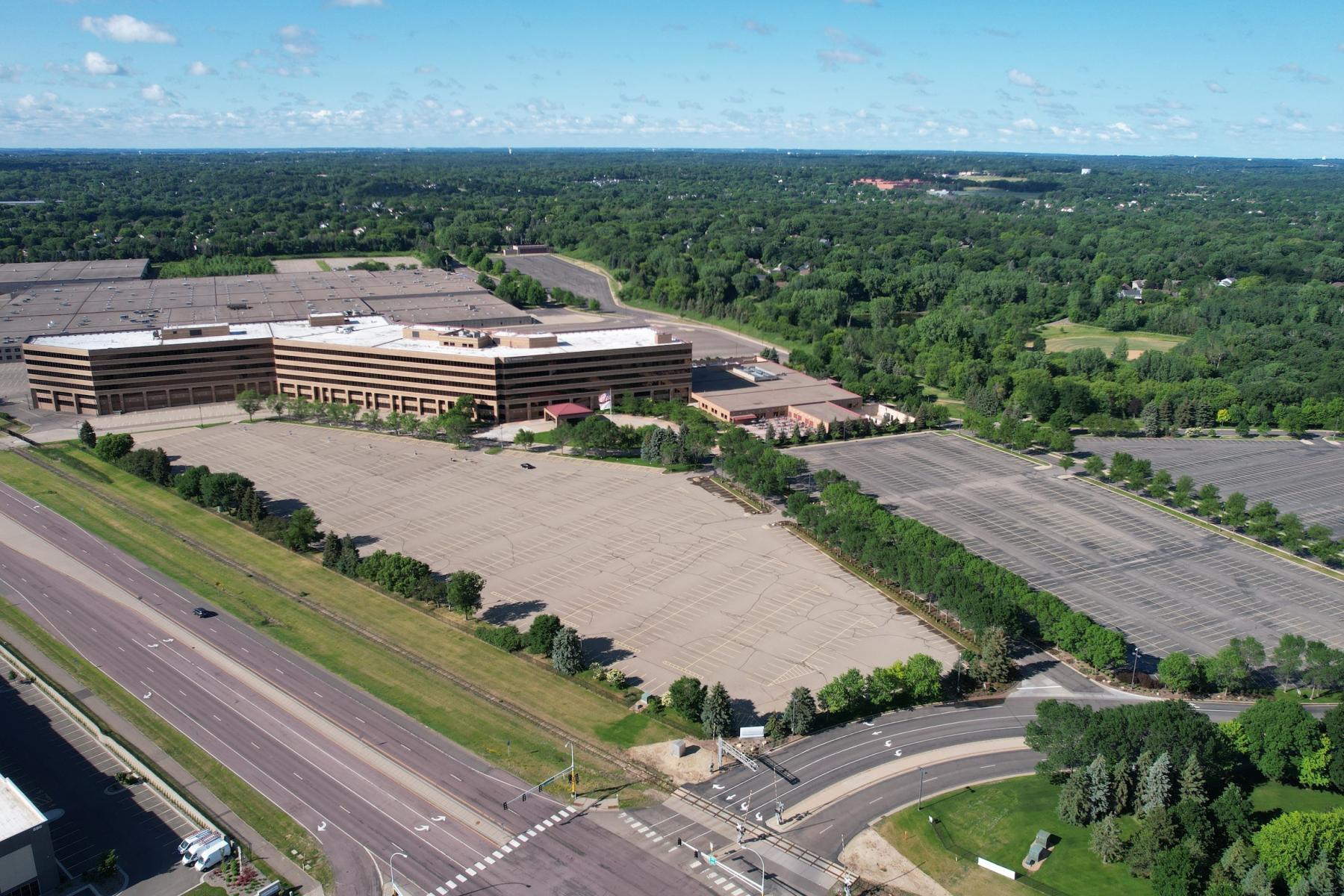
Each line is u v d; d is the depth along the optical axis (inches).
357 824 5831.7
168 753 6476.4
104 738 6599.4
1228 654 7258.9
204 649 7839.6
